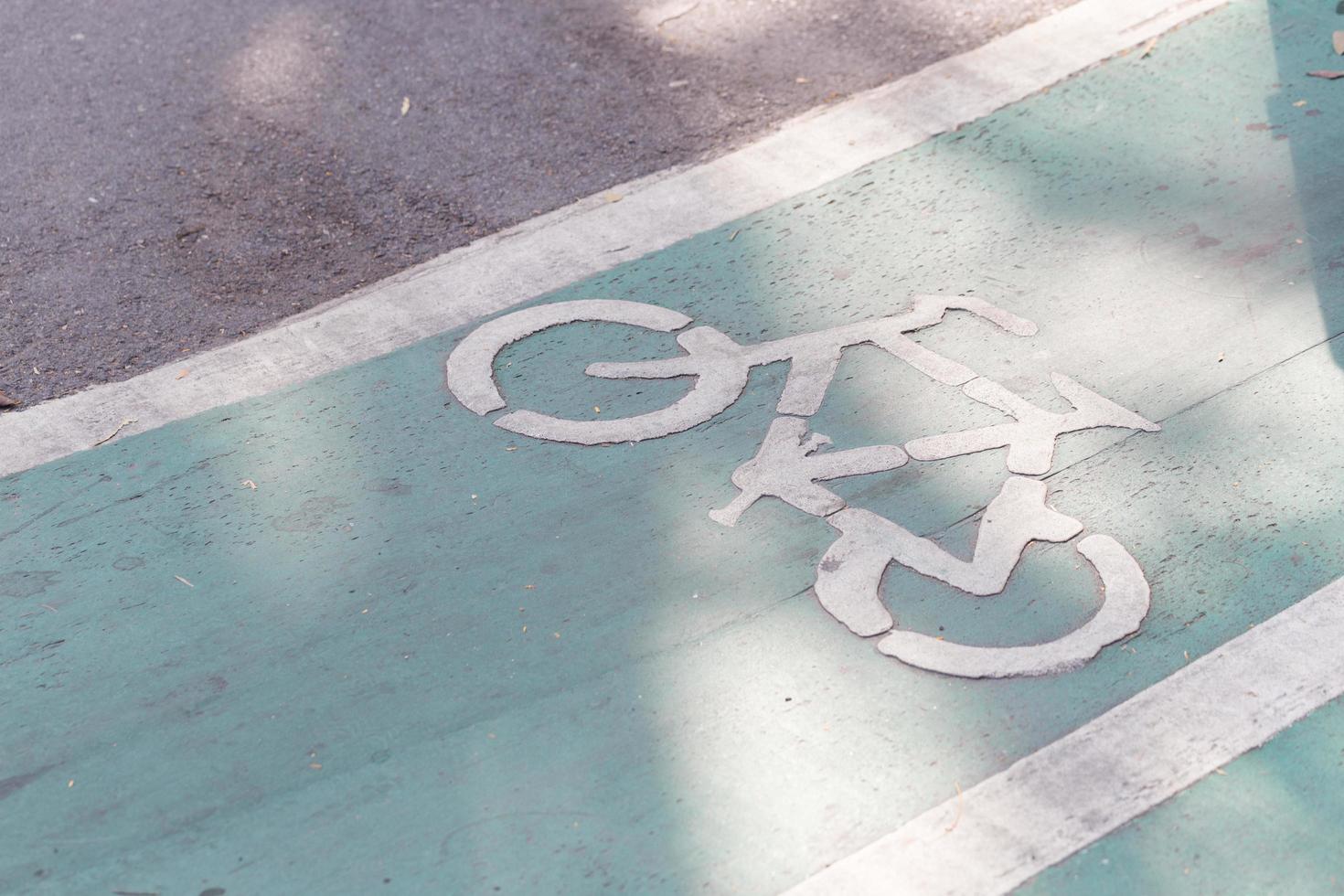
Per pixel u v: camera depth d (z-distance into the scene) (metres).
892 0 6.92
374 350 4.73
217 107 6.38
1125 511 3.83
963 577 3.64
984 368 4.45
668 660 3.45
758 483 4.02
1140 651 3.39
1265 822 2.96
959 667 3.38
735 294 4.90
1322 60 5.99
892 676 3.37
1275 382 4.27
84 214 5.63
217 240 5.43
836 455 4.11
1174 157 5.48
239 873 3.00
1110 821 2.98
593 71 6.49
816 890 2.88
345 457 4.24
